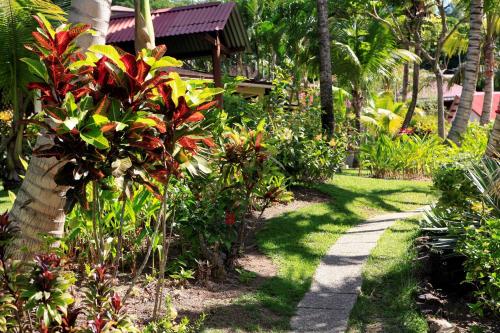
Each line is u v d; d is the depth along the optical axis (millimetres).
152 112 4000
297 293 6242
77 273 5605
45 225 4371
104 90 3721
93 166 3604
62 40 3658
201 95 4066
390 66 23688
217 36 12117
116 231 5965
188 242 6809
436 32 29641
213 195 6652
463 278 6539
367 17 23719
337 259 7535
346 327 5367
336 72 22156
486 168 6836
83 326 3646
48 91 3666
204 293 5965
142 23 4676
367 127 22719
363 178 14805
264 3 38062
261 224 9023
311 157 11984
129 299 5492
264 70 42875
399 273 6863
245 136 6820
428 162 16562
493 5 17141
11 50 10242
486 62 22469
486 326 5629
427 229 7766
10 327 3658
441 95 23922
